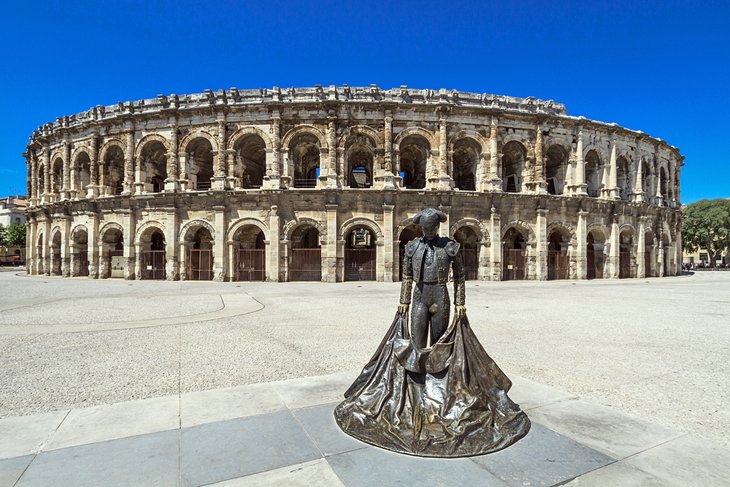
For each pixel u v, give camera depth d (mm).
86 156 47969
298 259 40469
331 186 39406
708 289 31922
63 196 46969
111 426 5871
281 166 40469
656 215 51656
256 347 11938
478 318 17031
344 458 4875
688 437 5500
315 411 6473
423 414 5531
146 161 43500
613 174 46406
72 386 8430
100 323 16000
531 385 7883
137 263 42156
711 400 7543
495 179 41625
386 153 40188
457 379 5770
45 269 49469
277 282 38812
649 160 51375
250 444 5262
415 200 40438
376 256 40125
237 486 4234
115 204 43188
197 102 42094
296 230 42750
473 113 41812
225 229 40250
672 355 10867
